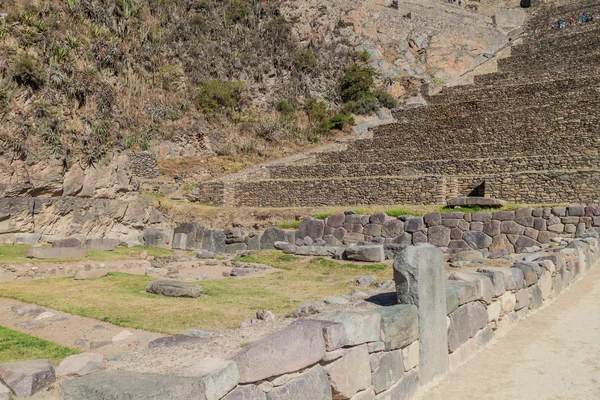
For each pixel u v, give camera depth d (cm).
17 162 2084
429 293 523
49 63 2883
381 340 453
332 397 399
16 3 3009
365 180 2622
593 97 3216
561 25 5738
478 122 3353
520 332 721
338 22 5594
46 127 2495
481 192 2302
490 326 676
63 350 550
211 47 4478
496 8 6738
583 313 830
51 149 2230
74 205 2017
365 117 4862
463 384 520
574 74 4094
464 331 599
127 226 2255
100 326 681
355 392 413
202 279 1238
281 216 2539
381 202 2562
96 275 1220
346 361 408
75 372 351
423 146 3394
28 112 2545
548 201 2075
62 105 2847
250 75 4553
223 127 3997
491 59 5472
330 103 4916
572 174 2028
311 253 1692
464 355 595
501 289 714
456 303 582
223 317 743
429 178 2409
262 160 3781
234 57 4538
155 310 800
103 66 3497
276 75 4731
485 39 6169
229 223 2633
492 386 514
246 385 330
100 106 3170
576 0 6462
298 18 5309
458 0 6894
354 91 5012
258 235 2156
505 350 637
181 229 2259
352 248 1548
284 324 519
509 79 4462
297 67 4894
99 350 555
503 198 2197
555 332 717
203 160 3634
